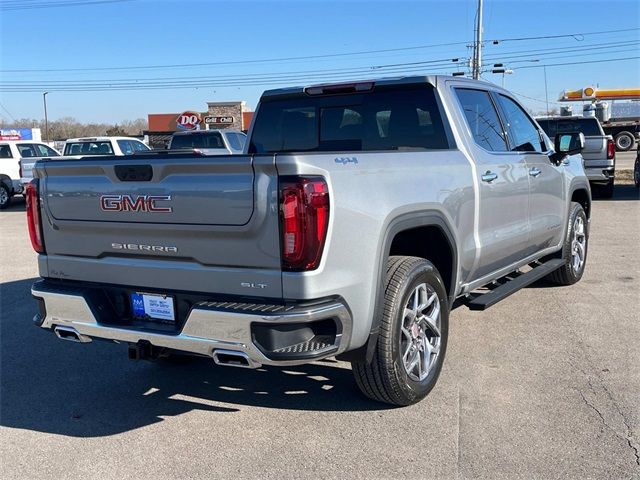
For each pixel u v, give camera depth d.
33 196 3.98
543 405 3.98
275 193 3.10
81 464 3.48
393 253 4.38
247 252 3.22
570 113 26.16
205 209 3.28
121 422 4.01
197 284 3.40
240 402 4.25
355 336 3.41
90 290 3.81
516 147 5.61
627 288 6.83
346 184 3.32
